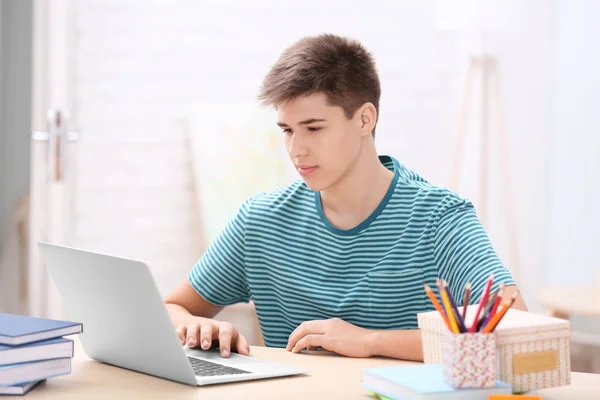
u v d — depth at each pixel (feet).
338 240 5.86
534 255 13.98
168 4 12.52
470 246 5.47
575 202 13.70
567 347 4.28
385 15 13.47
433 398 3.89
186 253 12.62
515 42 13.85
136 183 12.38
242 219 6.22
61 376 4.68
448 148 13.76
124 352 4.80
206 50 12.72
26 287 11.55
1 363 4.20
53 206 11.66
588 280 13.57
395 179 5.90
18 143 11.46
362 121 5.62
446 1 13.71
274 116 12.57
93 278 4.69
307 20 13.16
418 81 13.64
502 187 13.84
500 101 13.69
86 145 12.07
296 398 4.21
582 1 13.57
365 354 5.18
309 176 5.51
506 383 4.09
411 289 5.67
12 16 11.33
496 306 4.05
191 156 12.48
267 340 6.20
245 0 12.87
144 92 12.42
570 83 13.73
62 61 11.65
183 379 4.47
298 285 5.92
